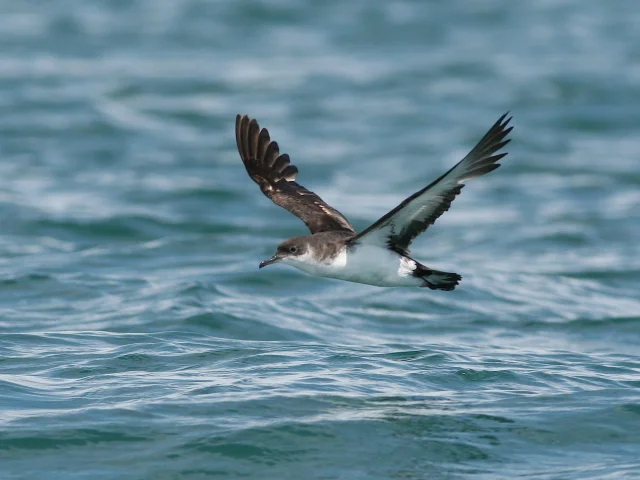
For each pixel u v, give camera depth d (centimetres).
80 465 923
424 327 1553
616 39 4725
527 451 980
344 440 988
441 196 1029
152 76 4000
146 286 1700
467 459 960
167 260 1925
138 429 991
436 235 2238
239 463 938
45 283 1706
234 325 1471
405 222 1056
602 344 1479
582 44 4622
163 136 3203
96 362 1208
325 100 3722
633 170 2839
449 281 1088
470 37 4769
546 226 2275
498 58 4347
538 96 3734
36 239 2070
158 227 2186
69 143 3039
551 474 930
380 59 4366
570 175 2803
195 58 4350
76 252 1969
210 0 5459
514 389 1149
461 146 3131
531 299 1723
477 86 3897
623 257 2042
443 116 3503
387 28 4919
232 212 2384
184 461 935
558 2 5531
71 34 4753
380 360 1246
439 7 5341
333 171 2852
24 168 2730
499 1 5484
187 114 3478
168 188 2538
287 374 1166
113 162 2861
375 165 2922
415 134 3284
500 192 2633
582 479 920
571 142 3206
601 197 2566
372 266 1075
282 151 3061
